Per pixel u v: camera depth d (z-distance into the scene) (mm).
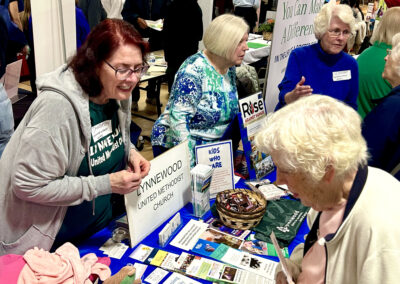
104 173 1396
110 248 1361
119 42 1092
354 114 788
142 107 5594
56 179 1166
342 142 730
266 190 1771
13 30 2617
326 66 2359
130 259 1310
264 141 790
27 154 1075
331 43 2242
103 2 3553
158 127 2104
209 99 1870
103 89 1193
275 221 1534
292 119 771
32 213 1203
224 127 2010
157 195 1489
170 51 4379
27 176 1090
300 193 826
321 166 727
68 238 1411
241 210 1471
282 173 812
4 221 1213
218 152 1767
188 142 1720
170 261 1298
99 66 1120
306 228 1528
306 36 3156
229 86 1974
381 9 6832
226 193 1583
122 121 1425
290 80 2381
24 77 5797
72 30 2162
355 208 766
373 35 2660
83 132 1183
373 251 722
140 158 1461
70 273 1021
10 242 1237
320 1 3186
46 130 1074
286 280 1015
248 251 1362
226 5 6332
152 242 1413
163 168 1514
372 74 2555
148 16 5496
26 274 975
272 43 2602
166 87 6605
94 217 1452
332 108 779
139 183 1293
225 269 1264
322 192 795
